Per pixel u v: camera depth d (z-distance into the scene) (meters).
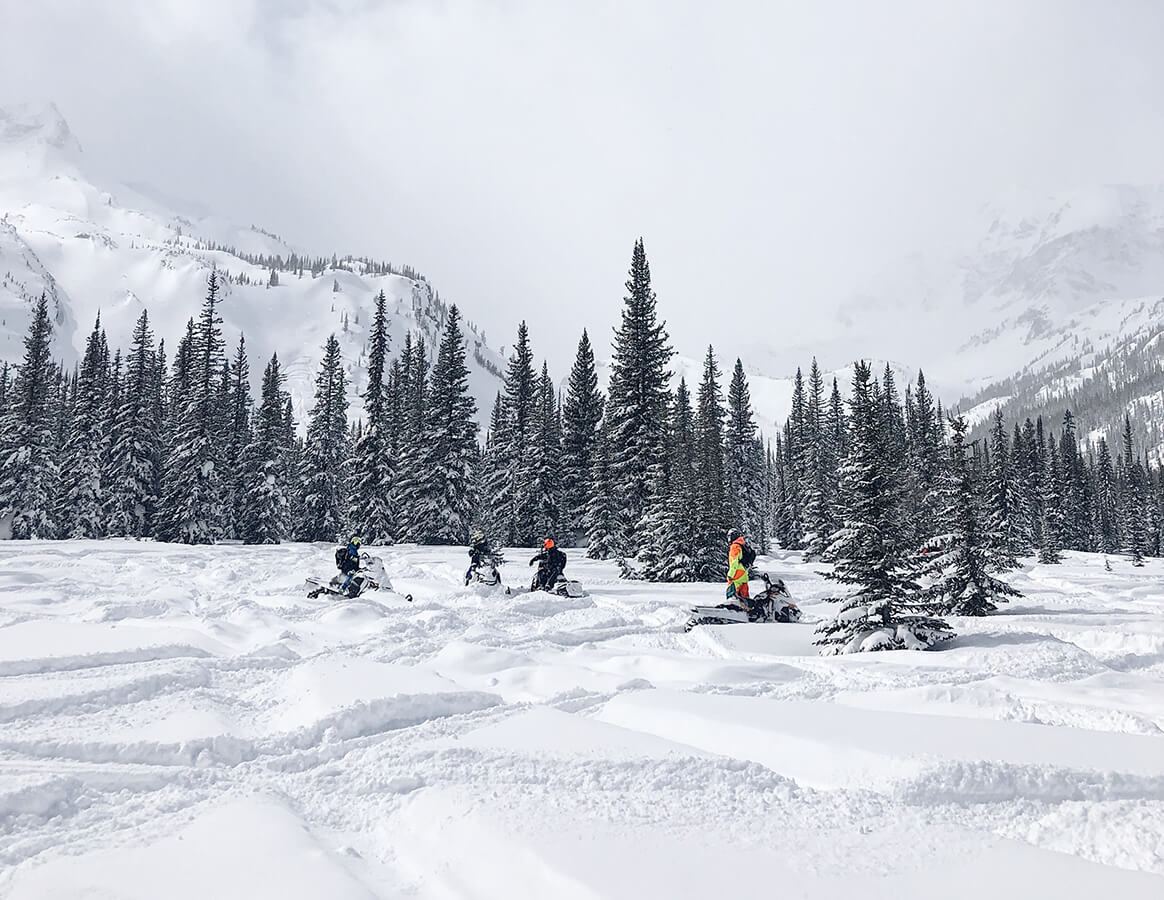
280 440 54.56
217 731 5.00
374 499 47.12
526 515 48.19
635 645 9.96
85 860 3.14
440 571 21.73
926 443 54.97
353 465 48.22
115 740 4.74
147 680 6.18
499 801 3.69
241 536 50.88
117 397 51.12
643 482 35.84
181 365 59.41
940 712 5.92
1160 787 3.82
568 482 48.19
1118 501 84.69
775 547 65.31
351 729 5.25
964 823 3.58
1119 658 8.66
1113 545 82.56
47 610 11.24
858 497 10.32
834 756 4.33
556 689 6.64
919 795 3.81
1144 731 5.27
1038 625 11.04
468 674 7.47
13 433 49.50
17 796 3.76
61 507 48.69
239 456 51.66
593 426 49.06
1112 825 3.39
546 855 3.03
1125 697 6.36
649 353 37.97
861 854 3.08
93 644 7.51
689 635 10.40
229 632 9.60
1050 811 3.64
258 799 3.90
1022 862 2.98
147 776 4.25
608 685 6.61
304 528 53.97
